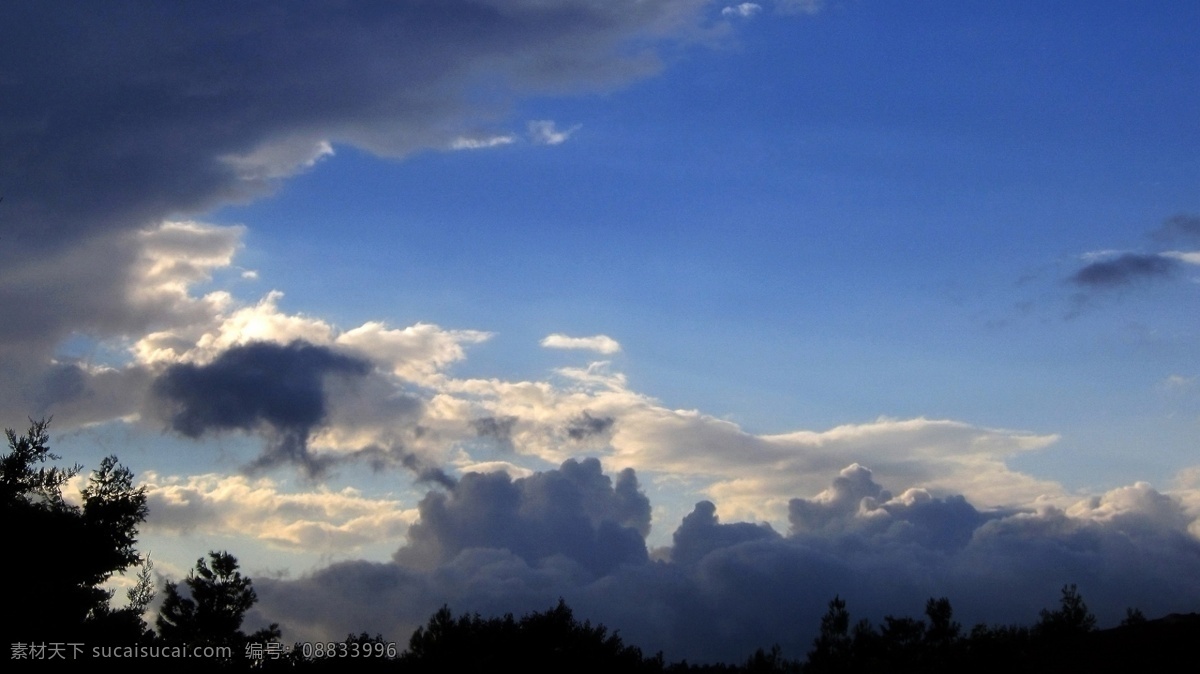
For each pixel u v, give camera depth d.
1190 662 27.30
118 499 29.94
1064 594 39.22
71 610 28.05
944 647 40.47
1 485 27.33
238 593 45.00
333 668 39.16
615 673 41.88
